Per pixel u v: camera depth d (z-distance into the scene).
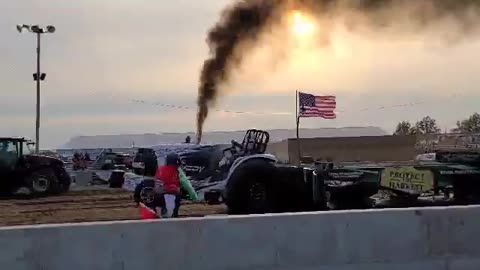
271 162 14.06
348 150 47.50
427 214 6.57
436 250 6.55
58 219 16.36
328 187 13.99
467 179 14.49
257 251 6.14
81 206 19.69
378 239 6.42
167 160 11.92
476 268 6.61
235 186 13.47
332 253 6.30
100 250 5.82
